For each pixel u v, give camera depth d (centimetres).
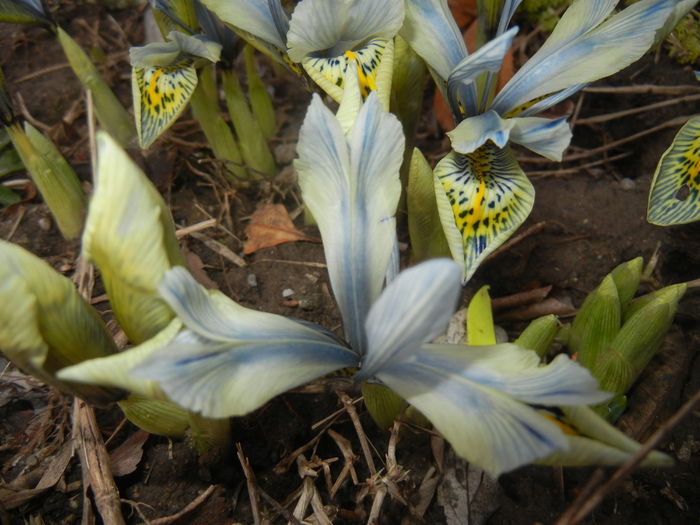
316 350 8
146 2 19
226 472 10
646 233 13
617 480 7
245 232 14
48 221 14
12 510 10
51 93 17
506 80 14
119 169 7
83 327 8
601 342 10
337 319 12
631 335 9
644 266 13
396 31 10
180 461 10
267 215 14
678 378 11
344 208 8
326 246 8
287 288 13
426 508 10
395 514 10
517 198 10
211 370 7
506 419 7
